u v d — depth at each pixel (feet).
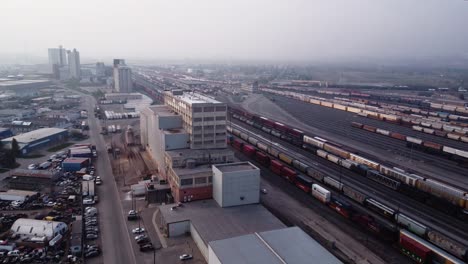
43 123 527.40
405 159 364.17
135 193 276.82
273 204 254.68
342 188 270.46
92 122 578.25
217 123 311.27
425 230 199.41
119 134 496.23
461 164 346.95
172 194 268.62
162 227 224.94
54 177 301.84
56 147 421.18
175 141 305.32
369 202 242.78
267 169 336.90
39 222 215.72
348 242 203.00
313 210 245.86
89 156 369.71
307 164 342.23
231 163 260.62
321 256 157.89
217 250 160.66
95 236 210.59
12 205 251.60
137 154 393.50
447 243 185.98
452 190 248.11
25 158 375.66
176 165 272.51
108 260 187.83
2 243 198.39
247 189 240.94
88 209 244.01
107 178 317.42
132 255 192.95
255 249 162.40
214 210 232.12
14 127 510.17
